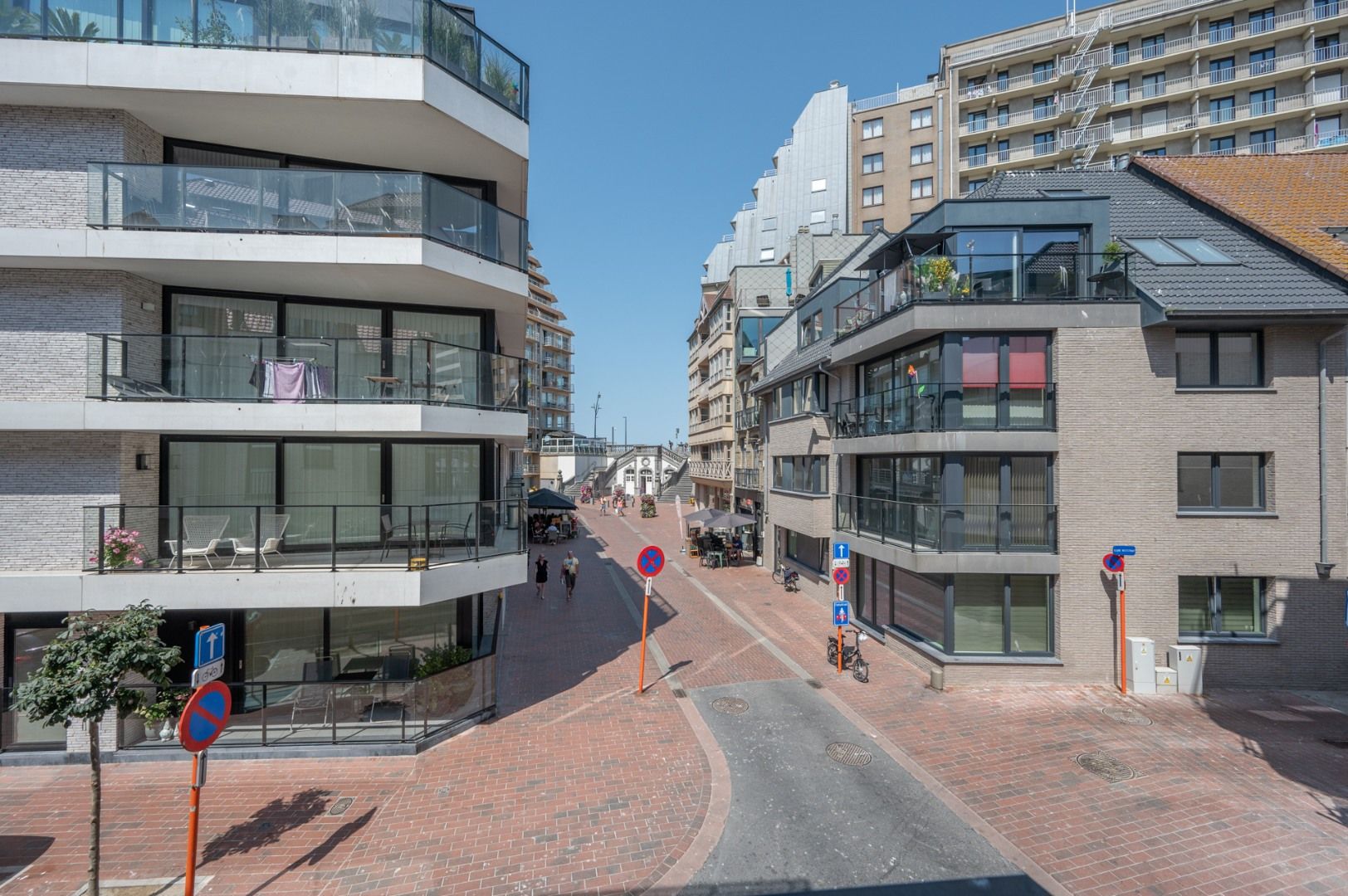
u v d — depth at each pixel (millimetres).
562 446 68688
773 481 24141
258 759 8828
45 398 8844
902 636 13406
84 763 8648
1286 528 11055
